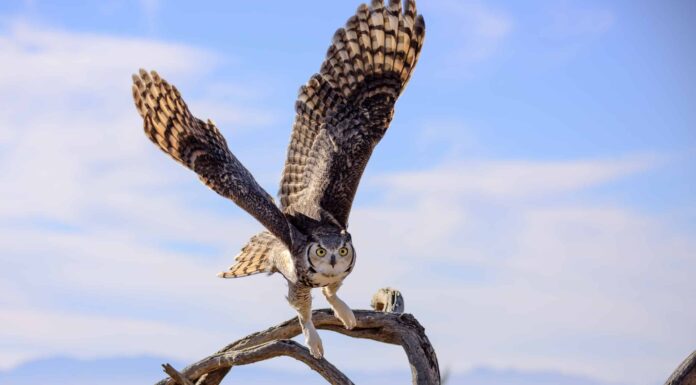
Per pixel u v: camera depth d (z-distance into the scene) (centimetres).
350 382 1345
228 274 1403
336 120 1341
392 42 1333
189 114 1277
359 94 1346
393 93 1343
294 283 1284
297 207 1313
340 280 1275
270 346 1378
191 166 1262
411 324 1431
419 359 1409
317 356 1348
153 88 1255
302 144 1341
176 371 1330
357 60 1344
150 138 1249
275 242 1343
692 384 1292
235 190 1258
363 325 1421
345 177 1312
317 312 1434
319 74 1338
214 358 1416
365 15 1329
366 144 1329
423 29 1321
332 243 1239
